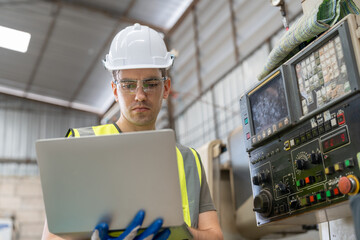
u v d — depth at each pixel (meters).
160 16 6.83
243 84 5.57
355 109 1.03
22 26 7.07
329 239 1.37
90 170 0.97
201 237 1.21
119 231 1.04
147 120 1.34
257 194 1.37
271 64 1.39
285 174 1.25
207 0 6.05
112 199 0.99
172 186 0.98
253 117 1.42
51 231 1.04
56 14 6.80
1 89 8.64
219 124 6.02
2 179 7.18
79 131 1.35
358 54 1.04
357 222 0.78
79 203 1.00
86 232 1.04
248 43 5.51
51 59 7.74
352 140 1.03
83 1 6.66
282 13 1.56
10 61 7.79
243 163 2.04
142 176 0.97
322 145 1.12
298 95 1.23
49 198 1.00
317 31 1.19
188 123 6.80
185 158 1.40
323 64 1.15
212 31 6.11
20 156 8.33
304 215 1.20
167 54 1.44
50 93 8.75
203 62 6.44
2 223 6.58
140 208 0.99
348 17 1.08
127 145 0.96
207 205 1.38
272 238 2.05
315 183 1.13
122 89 1.34
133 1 6.56
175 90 7.12
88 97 8.80
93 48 7.46
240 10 5.57
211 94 6.29
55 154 0.97
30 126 8.66
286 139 1.26
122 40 1.42
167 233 1.04
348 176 1.02
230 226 2.11
